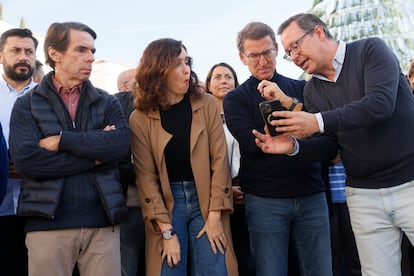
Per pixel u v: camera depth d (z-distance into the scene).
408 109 1.99
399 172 1.96
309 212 2.40
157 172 2.38
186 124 2.36
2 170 2.02
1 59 2.92
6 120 2.81
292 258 2.76
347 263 3.08
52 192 1.97
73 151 2.01
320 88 2.19
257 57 2.50
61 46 2.17
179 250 2.23
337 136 2.14
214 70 3.50
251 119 2.47
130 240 2.66
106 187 2.08
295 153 2.11
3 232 2.58
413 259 3.08
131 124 2.40
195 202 2.33
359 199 2.07
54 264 1.95
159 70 2.31
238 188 2.88
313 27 2.06
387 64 1.91
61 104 2.16
